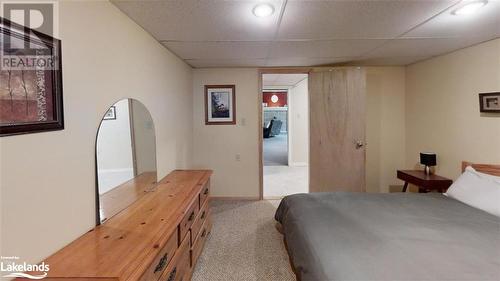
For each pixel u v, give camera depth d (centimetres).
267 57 327
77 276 98
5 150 93
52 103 113
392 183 408
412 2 176
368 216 198
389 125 404
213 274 212
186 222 186
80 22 133
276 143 1122
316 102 376
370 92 400
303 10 186
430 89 346
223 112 400
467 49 288
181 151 333
